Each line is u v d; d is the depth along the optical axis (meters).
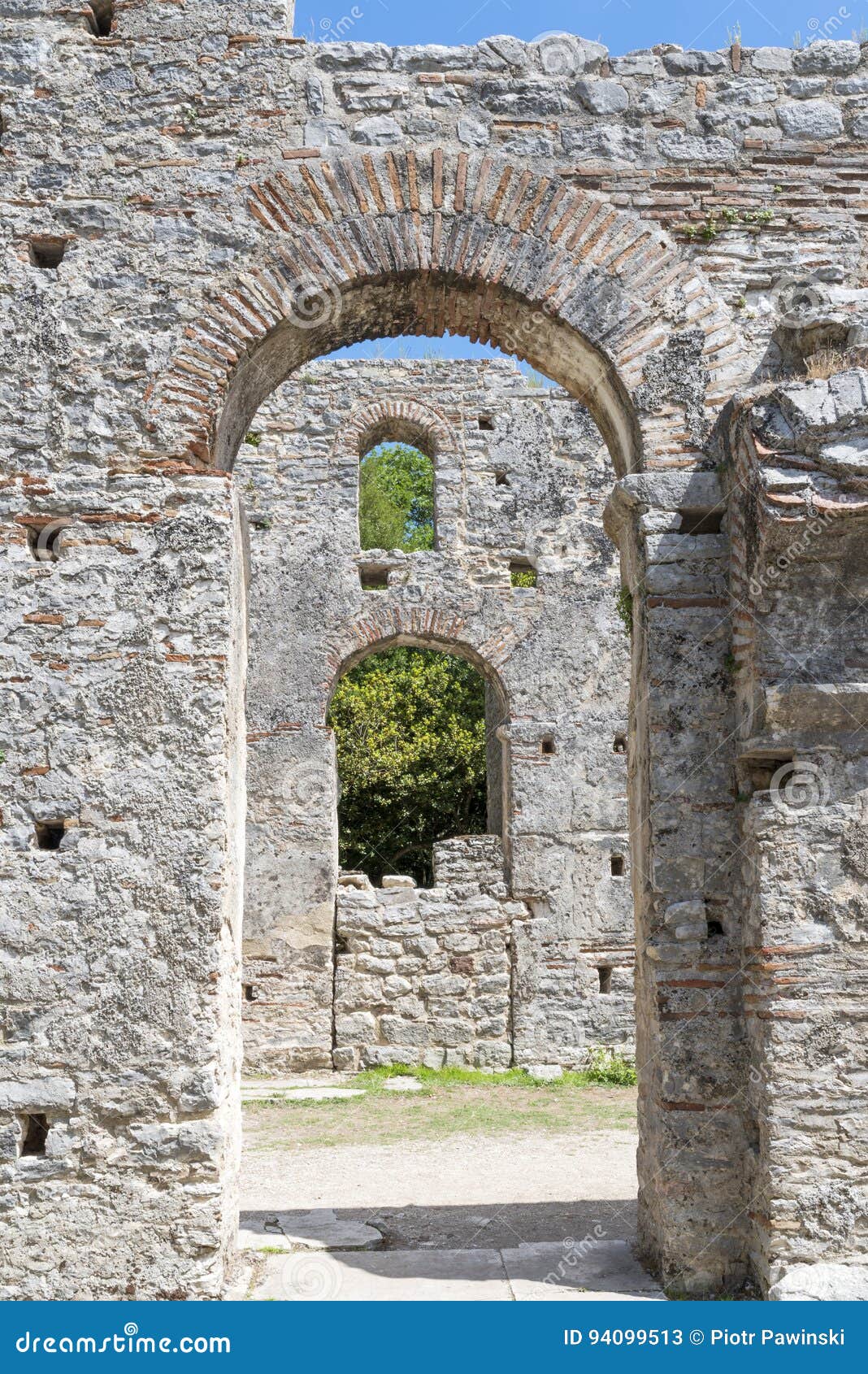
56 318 6.60
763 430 6.13
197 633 6.32
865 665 6.02
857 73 7.26
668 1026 6.20
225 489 6.48
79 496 6.44
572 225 6.93
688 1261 5.98
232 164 6.82
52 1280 5.75
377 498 29.20
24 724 6.23
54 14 6.93
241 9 6.99
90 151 6.79
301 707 13.96
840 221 7.09
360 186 6.84
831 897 5.93
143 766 6.20
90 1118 5.89
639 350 6.82
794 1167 5.74
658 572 6.57
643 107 7.11
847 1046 5.82
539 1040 13.37
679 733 6.45
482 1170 9.03
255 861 13.58
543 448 14.71
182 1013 5.97
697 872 6.33
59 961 6.02
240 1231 7.18
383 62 7.04
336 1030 13.34
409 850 22.86
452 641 14.33
